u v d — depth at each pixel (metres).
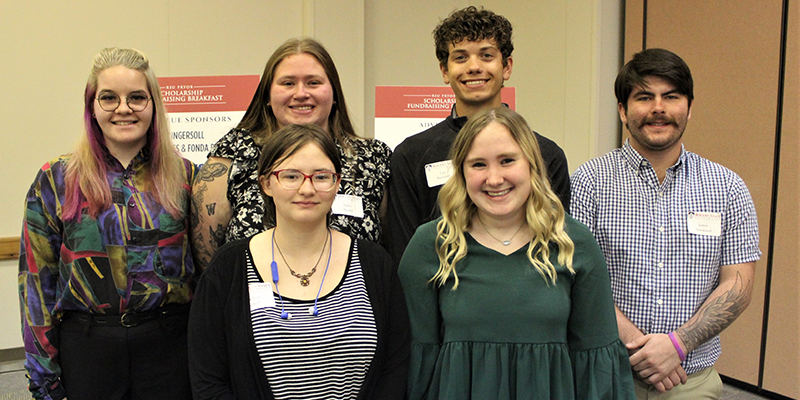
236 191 1.88
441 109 3.18
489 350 1.53
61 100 4.15
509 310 1.53
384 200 2.12
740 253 1.95
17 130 4.06
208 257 1.94
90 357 1.74
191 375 1.47
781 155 3.38
